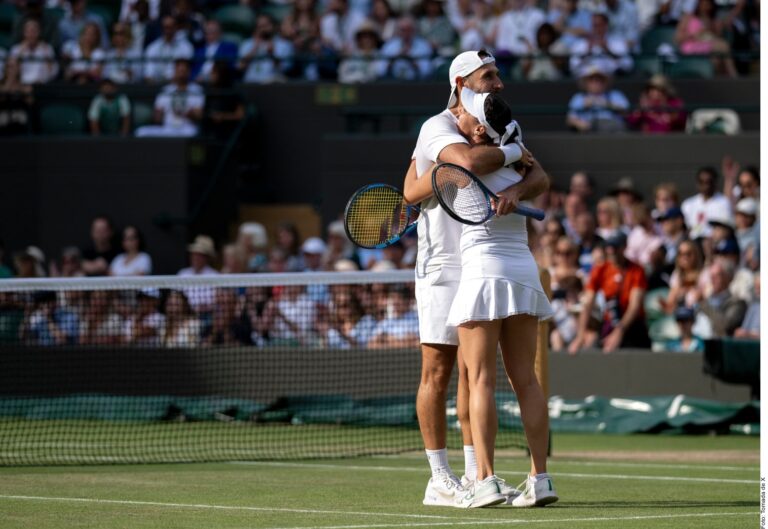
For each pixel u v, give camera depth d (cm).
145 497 2280
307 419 4097
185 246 5444
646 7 6247
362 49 5869
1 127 5691
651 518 1970
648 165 5175
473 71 2081
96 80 5975
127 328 4634
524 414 2080
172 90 5703
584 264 4512
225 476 2673
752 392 4031
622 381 4200
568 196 4928
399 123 5681
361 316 4484
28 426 3984
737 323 4188
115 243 5278
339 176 5394
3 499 2242
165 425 4072
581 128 5309
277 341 4528
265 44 5981
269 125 5834
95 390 4538
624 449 3462
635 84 5553
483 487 2073
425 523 1908
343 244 4847
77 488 2431
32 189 5566
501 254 2048
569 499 2258
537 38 5644
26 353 4556
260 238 5134
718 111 5306
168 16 6128
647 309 4447
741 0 5781
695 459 3156
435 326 2139
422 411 2169
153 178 5491
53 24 6141
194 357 4469
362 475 2709
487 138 2073
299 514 2025
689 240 4431
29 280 3178
